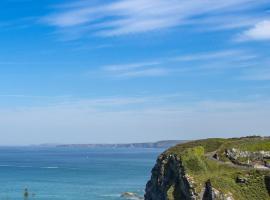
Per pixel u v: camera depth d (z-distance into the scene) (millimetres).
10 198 177375
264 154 126250
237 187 110312
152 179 135625
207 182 109688
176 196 115688
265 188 110562
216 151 131500
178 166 119875
